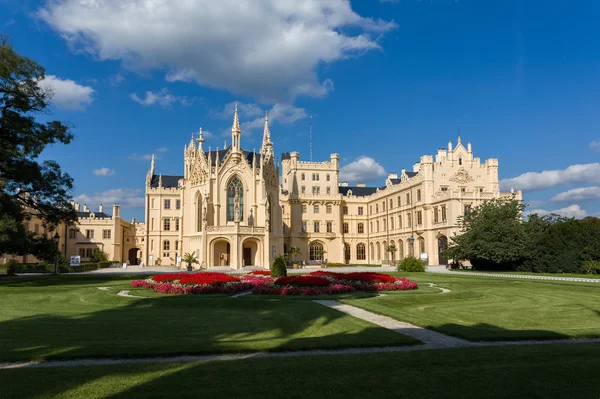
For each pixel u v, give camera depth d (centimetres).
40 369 1227
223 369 1208
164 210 10788
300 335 1895
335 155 11269
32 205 4841
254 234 7825
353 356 1368
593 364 1254
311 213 10850
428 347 1570
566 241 5791
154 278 3812
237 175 8344
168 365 1266
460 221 7081
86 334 1814
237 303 2756
